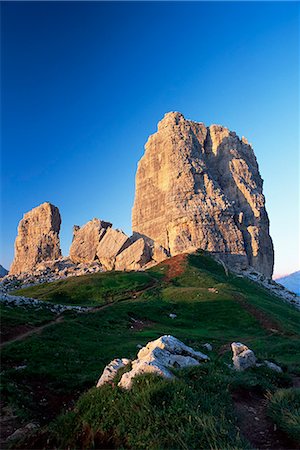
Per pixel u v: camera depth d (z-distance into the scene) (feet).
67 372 78.43
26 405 59.11
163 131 458.91
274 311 201.77
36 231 544.21
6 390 62.08
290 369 81.71
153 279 267.18
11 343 95.86
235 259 369.30
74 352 94.32
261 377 66.95
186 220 376.07
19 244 552.00
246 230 398.83
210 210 384.27
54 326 119.03
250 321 177.58
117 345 108.99
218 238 372.38
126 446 35.29
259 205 424.46
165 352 57.82
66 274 398.62
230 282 273.54
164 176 432.25
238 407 47.47
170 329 157.48
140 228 437.99
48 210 540.52
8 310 132.67
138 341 119.96
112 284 253.03
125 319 164.86
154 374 46.52
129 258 375.66
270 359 87.20
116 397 43.01
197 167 418.72
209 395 45.44
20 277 415.85
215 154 461.37
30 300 155.33
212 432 34.27
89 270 388.57
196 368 52.85
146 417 37.50
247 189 428.97
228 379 53.67
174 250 366.02
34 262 513.86
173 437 34.06
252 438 39.52
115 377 53.31
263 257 404.77
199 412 37.93
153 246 383.04
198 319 184.44
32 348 91.56
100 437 37.42
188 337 138.31
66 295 234.58
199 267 296.71
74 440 38.34
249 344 135.74
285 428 40.37
